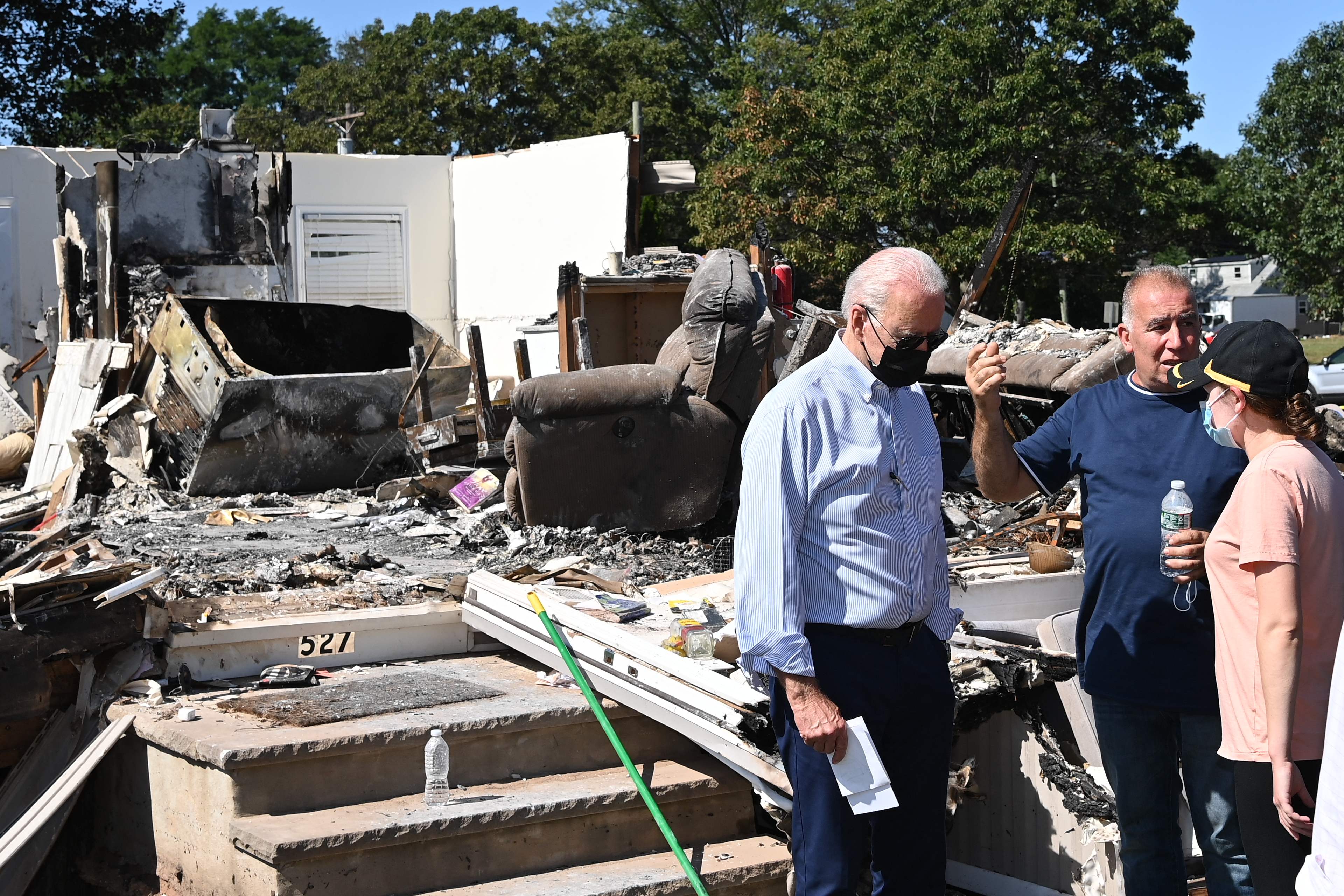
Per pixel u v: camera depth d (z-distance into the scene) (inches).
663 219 1517.0
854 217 1005.2
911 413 126.8
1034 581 197.8
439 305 623.2
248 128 1760.6
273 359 400.2
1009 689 162.4
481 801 158.7
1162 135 1032.8
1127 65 1018.1
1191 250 2080.5
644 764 176.6
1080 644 136.2
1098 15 1022.4
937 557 127.6
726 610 196.9
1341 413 250.7
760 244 403.2
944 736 128.0
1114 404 135.4
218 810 153.6
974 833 171.9
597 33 1809.8
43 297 579.5
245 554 251.4
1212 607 124.8
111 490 342.0
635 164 548.4
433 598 210.7
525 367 333.7
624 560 253.3
